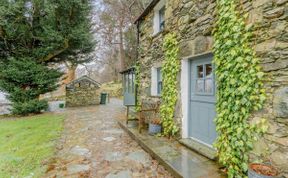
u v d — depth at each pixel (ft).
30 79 31.37
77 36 32.76
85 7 32.32
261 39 7.68
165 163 10.56
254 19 7.97
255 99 7.86
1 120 27.76
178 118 14.66
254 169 7.06
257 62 7.80
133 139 16.56
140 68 24.07
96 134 18.57
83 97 46.14
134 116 25.30
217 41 10.06
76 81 45.24
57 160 12.09
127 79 35.65
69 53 37.35
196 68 13.64
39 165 11.31
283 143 6.87
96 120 26.18
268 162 7.40
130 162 11.64
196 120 13.56
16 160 12.05
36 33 31.09
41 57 32.50
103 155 12.89
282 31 6.95
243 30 8.45
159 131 16.52
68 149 14.21
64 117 28.76
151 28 20.72
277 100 7.08
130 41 62.23
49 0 28.43
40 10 29.48
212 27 10.76
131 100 24.56
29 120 26.76
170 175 9.91
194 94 13.79
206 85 12.52
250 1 8.16
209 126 12.14
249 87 8.04
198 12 12.12
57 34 30.68
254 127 7.92
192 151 12.18
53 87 33.99
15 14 27.99
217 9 10.28
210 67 12.22
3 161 11.89
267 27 7.46
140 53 24.07
